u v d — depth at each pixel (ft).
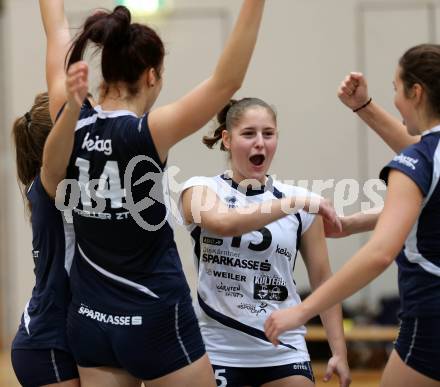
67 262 27.53
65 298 27.66
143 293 25.14
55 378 27.40
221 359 29.66
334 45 79.82
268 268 29.63
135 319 25.07
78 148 25.00
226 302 29.66
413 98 24.89
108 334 25.38
